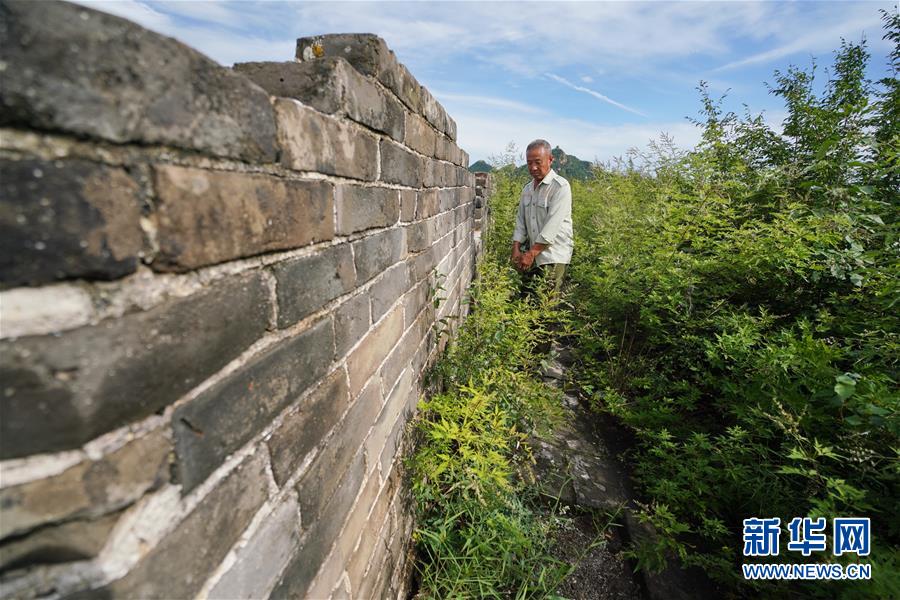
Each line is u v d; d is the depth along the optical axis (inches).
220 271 22.6
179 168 19.2
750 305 106.7
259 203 25.6
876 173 95.8
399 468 63.2
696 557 69.0
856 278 81.7
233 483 24.0
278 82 37.3
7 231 13.4
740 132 145.9
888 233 80.4
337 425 38.9
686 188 143.6
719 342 90.6
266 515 27.4
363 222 44.7
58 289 14.7
